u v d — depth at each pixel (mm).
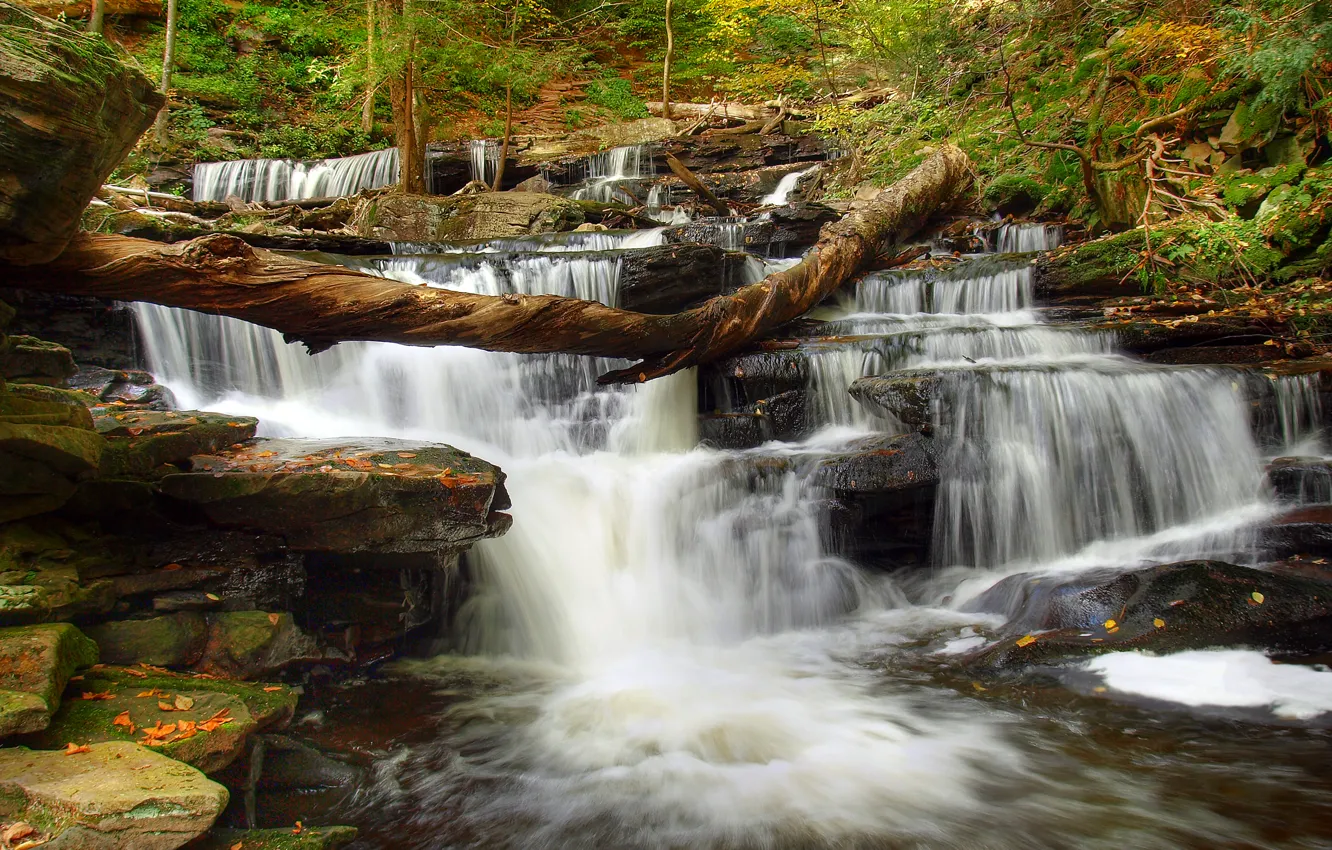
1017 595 5785
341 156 19078
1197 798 3646
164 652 4055
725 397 8039
